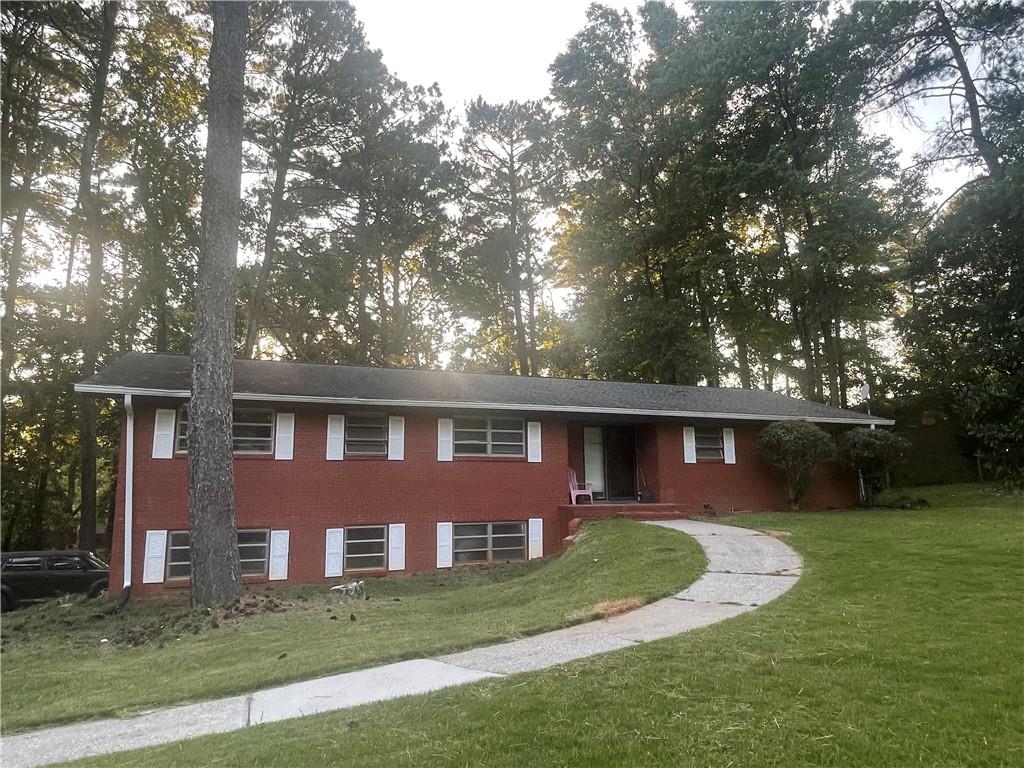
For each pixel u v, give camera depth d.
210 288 11.30
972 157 16.61
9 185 21.34
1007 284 9.57
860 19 19.50
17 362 23.83
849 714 4.01
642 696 4.43
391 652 6.21
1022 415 8.54
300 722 4.41
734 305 30.94
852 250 25.14
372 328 29.81
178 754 3.92
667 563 10.06
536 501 16.72
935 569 8.77
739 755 3.49
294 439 14.62
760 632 6.09
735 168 26.94
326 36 24.97
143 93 22.58
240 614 9.85
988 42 16.56
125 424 13.41
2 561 14.48
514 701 4.45
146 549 13.11
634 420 18.14
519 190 34.75
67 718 5.14
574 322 34.47
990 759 3.37
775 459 18.58
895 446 19.16
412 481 15.52
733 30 26.19
